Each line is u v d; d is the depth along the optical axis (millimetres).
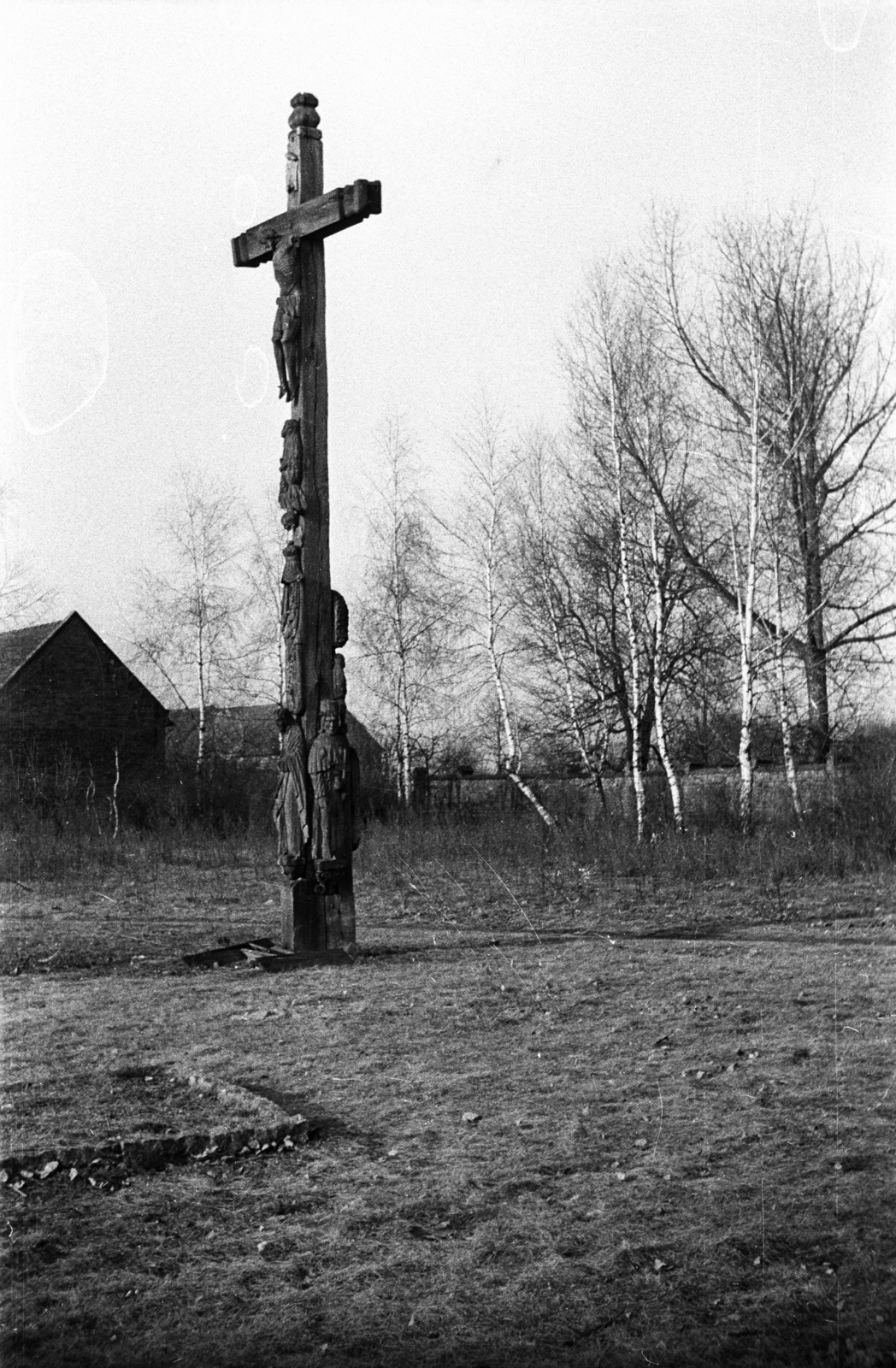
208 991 9242
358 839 11039
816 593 24625
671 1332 4160
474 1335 4160
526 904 15422
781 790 23016
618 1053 7352
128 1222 4953
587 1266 4602
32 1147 5469
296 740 10953
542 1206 5094
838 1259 4582
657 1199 5137
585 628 29172
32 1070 6891
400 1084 6711
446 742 32688
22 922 13547
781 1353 4035
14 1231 4855
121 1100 6289
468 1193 5230
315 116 10945
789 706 24875
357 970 10078
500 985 9328
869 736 23938
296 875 10836
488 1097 6488
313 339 10906
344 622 11016
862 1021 8062
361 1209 5066
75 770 31609
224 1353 4035
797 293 24047
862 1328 4133
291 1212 5074
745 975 9750
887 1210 4930
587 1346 4102
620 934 12992
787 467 24297
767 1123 6008
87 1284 4465
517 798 29594
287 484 10938
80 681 35188
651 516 25578
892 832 18531
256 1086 6648
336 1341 4117
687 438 26688
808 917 14102
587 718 29656
